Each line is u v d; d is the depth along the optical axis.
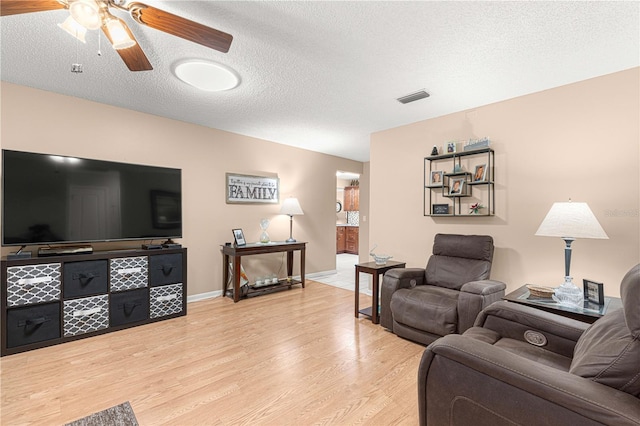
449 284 2.83
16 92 2.65
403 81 2.56
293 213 4.41
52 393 1.81
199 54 2.15
